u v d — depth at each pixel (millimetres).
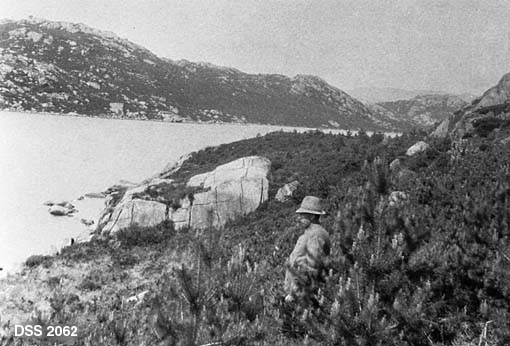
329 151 36938
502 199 6840
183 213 26453
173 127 147750
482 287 4996
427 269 4863
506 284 4738
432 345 4332
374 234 4977
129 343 4246
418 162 19375
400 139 36000
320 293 4754
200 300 3508
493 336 4348
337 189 17578
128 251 20734
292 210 23906
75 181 55531
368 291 4438
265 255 9484
